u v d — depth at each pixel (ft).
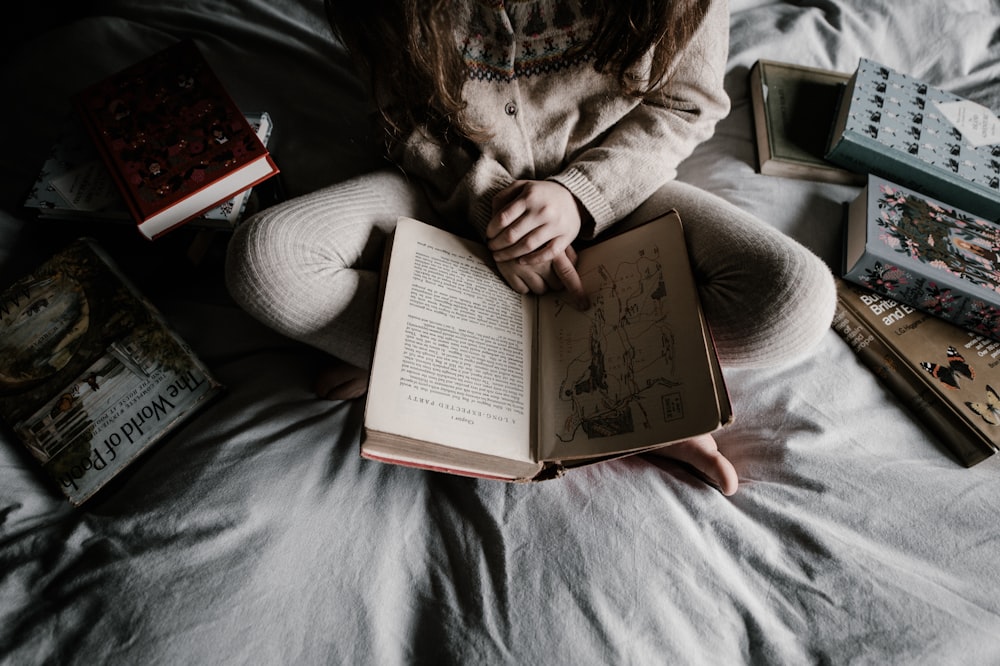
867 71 3.10
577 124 2.44
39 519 2.18
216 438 2.22
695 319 1.82
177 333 2.46
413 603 1.98
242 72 3.31
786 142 3.00
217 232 2.68
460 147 2.39
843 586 1.96
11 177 2.95
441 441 1.70
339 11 2.08
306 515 2.04
